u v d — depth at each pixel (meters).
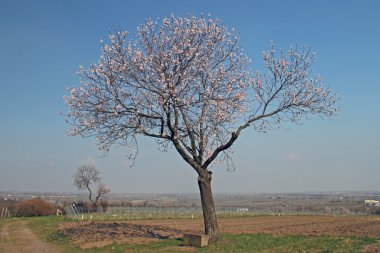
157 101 22.80
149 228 34.50
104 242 25.09
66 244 26.59
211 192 23.45
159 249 21.00
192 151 23.53
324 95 24.22
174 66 23.25
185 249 20.73
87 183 94.38
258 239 23.81
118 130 23.94
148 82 23.14
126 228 33.97
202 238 21.53
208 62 24.08
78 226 38.41
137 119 23.36
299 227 36.09
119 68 23.11
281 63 23.91
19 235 36.69
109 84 23.17
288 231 31.14
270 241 22.78
